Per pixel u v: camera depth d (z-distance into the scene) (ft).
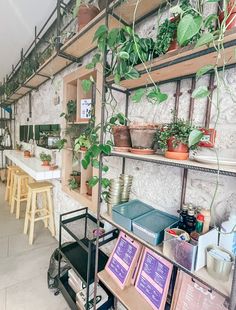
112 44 3.39
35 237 8.38
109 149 3.67
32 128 12.05
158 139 3.29
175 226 3.21
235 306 2.18
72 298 4.99
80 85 6.11
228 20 2.11
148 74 3.09
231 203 2.97
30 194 8.36
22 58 10.85
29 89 11.51
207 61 2.71
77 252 5.56
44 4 7.01
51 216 8.42
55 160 8.64
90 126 5.18
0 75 16.25
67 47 5.67
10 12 7.54
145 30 4.17
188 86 3.48
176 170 3.77
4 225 9.35
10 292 5.52
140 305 3.56
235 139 2.90
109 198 4.18
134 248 4.11
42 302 5.26
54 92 8.64
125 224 3.59
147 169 4.35
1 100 18.03
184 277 3.23
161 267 3.60
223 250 2.57
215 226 2.94
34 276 6.16
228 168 2.17
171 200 3.87
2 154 18.25
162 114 3.93
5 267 6.48
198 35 2.35
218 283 2.38
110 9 3.75
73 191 6.56
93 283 4.61
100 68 4.89
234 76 2.90
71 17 6.82
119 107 4.88
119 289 3.91
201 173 3.36
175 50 2.56
